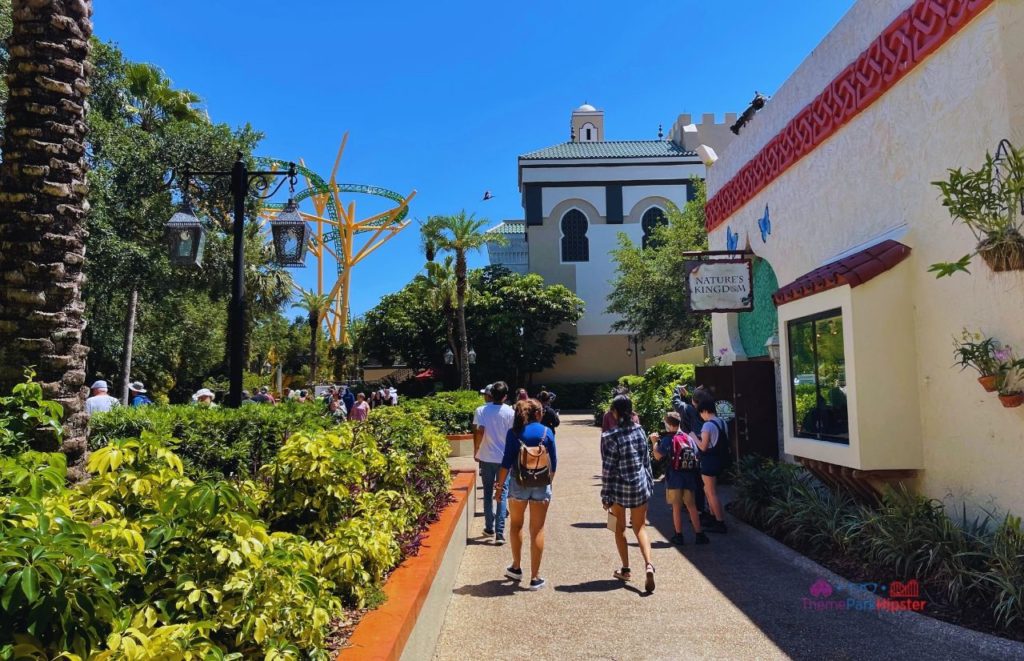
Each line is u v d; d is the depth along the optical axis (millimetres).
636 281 34375
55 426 3809
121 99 17484
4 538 1858
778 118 9922
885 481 6641
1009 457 5363
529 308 42750
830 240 8320
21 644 1791
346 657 2725
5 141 5387
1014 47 5402
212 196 17875
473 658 4516
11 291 5195
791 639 4738
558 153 46938
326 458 4082
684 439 7695
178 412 8352
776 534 7520
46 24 5449
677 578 6309
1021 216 5184
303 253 9719
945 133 6133
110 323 21469
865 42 7535
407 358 43906
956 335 5945
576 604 5613
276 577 2561
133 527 2445
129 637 1993
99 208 14891
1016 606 4445
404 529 4719
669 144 48000
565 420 32719
